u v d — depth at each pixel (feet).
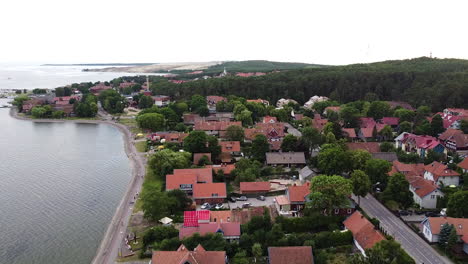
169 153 508.53
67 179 520.42
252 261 303.89
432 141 546.67
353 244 322.34
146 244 329.93
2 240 356.59
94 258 322.55
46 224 388.37
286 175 498.28
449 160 516.73
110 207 428.56
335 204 361.51
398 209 391.04
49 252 335.26
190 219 353.51
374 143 569.64
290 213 380.58
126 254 320.91
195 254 282.56
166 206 376.89
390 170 441.27
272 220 364.58
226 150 574.15
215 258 282.15
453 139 562.66
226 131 637.71
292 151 558.15
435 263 295.28
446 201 387.34
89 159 616.80
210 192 418.92
